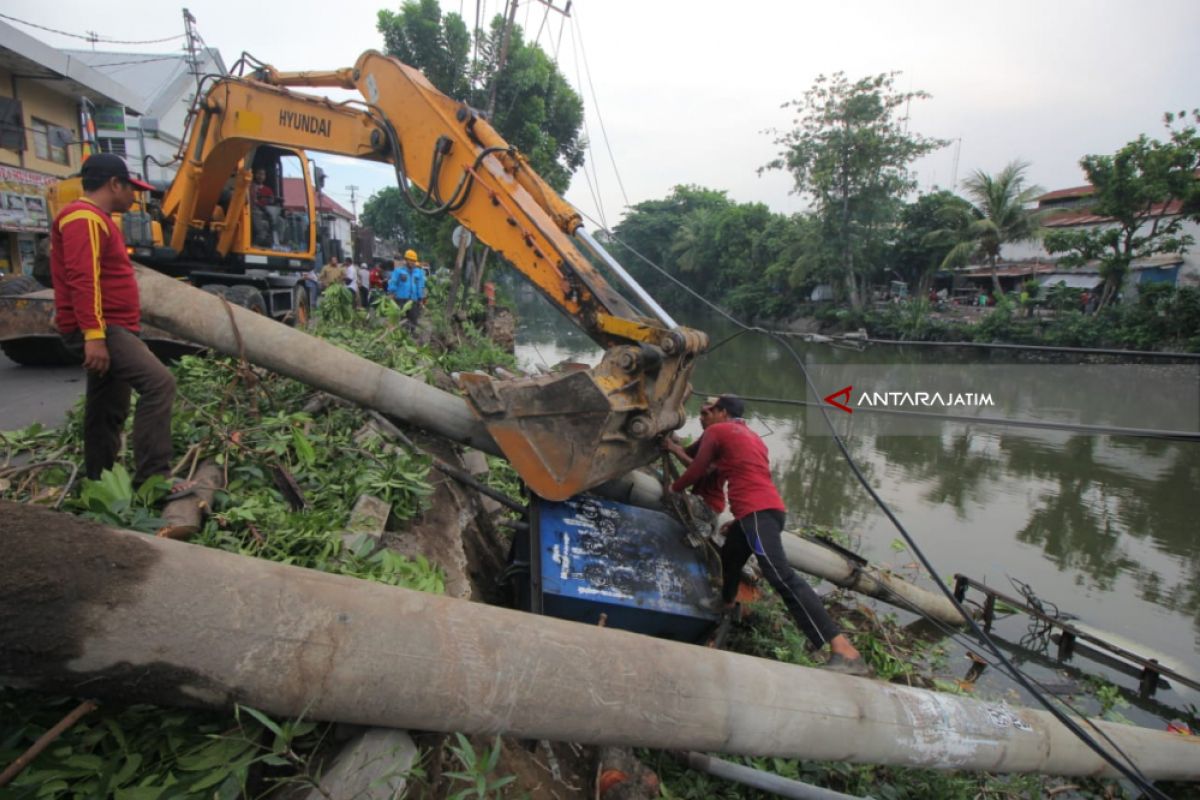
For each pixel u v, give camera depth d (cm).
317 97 580
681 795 373
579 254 472
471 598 425
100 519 271
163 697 208
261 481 393
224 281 948
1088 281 2991
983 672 591
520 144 2162
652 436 423
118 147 2038
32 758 195
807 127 3428
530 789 323
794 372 2194
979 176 3030
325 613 228
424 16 2006
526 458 425
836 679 340
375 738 237
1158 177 2269
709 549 486
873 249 3466
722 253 4947
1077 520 938
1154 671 565
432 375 711
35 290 812
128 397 359
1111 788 456
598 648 276
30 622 187
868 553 810
